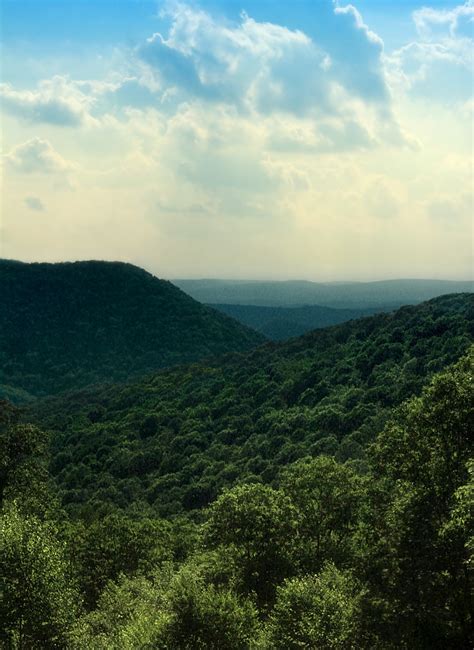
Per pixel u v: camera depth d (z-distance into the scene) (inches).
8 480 1841.8
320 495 1546.5
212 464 4200.3
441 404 1015.0
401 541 946.7
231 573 1453.0
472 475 836.0
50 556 1164.5
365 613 938.7
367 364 4820.4
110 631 1305.4
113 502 4114.2
